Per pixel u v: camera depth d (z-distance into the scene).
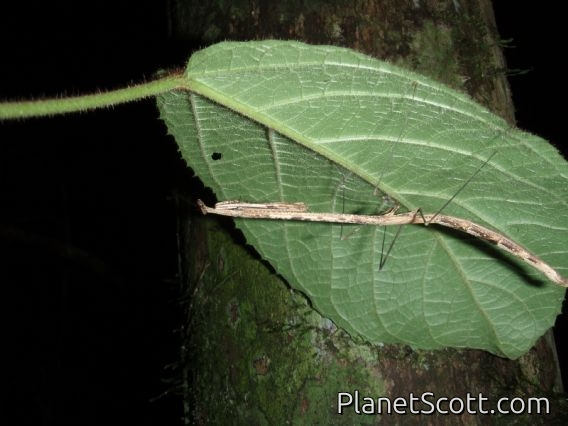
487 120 0.17
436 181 0.18
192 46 0.25
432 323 0.21
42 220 0.55
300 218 0.19
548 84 0.46
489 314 0.20
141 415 0.54
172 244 0.55
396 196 0.19
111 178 0.55
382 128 0.17
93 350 0.56
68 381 0.56
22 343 0.56
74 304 0.57
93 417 0.55
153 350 0.55
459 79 0.23
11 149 0.53
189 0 0.25
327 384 0.21
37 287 0.58
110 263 0.55
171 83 0.16
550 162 0.17
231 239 0.24
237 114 0.17
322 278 0.20
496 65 0.24
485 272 0.20
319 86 0.16
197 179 0.26
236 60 0.16
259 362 0.23
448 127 0.17
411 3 0.23
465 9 0.24
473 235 0.19
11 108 0.15
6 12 0.52
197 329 0.26
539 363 0.22
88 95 0.16
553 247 0.19
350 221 0.19
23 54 0.52
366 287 0.20
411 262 0.20
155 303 0.56
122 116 0.52
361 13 0.22
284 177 0.19
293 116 0.17
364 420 0.21
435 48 0.23
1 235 0.53
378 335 0.21
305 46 0.16
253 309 0.23
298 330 0.22
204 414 0.25
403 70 0.16
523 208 0.18
